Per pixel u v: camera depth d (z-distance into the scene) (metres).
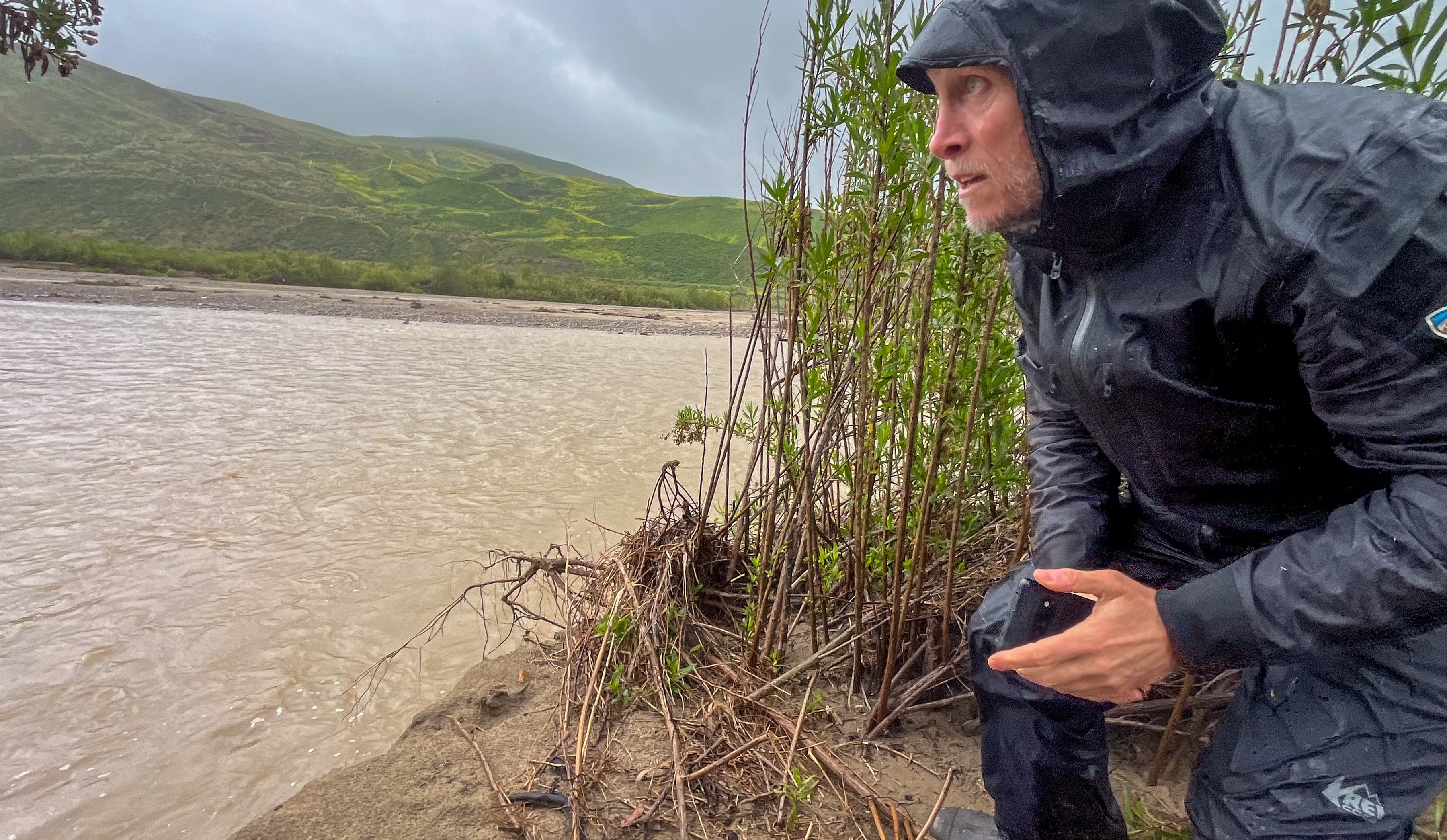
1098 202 1.28
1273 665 1.28
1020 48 1.26
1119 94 1.24
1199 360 1.36
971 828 2.01
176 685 3.21
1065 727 1.70
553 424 8.18
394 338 16.38
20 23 2.19
